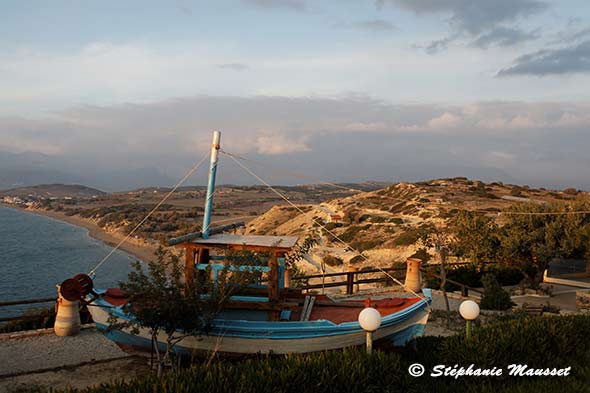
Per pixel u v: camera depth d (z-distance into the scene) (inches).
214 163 454.0
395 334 406.3
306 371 293.4
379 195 3462.1
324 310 437.1
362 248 1983.3
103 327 422.9
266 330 385.7
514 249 1043.3
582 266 1248.8
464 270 1048.8
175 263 370.6
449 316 645.3
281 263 453.1
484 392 332.2
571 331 409.7
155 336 369.1
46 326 607.5
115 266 3075.8
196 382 274.2
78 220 6801.2
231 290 365.4
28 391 363.3
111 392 262.4
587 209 1054.4
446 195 2871.6
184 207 6899.6
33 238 4500.5
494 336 377.4
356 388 292.8
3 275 2632.9
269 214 3774.6
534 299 932.0
